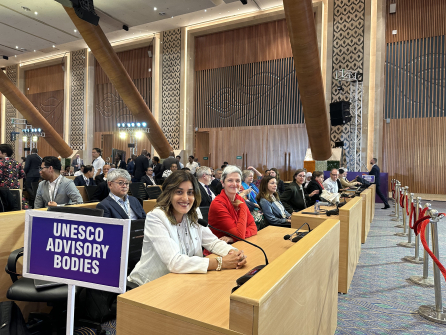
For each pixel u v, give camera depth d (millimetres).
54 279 1361
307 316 1360
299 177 4996
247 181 4816
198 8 10766
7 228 2441
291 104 12406
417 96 10992
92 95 16328
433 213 2854
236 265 1666
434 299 3027
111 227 1293
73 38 13438
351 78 10625
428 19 10789
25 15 11164
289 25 7293
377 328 2477
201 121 13969
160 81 14328
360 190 6199
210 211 2693
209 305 1156
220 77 13555
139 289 1306
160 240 1658
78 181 6098
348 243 3104
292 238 2287
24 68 18406
